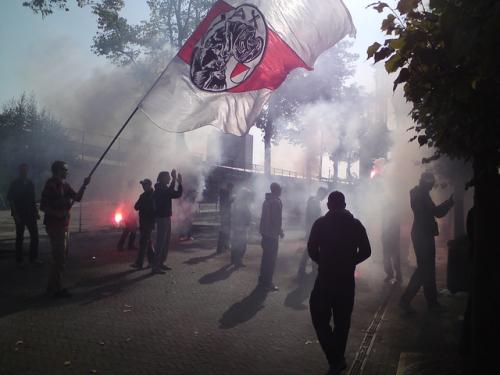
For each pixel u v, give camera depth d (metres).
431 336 5.00
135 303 6.22
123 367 3.99
